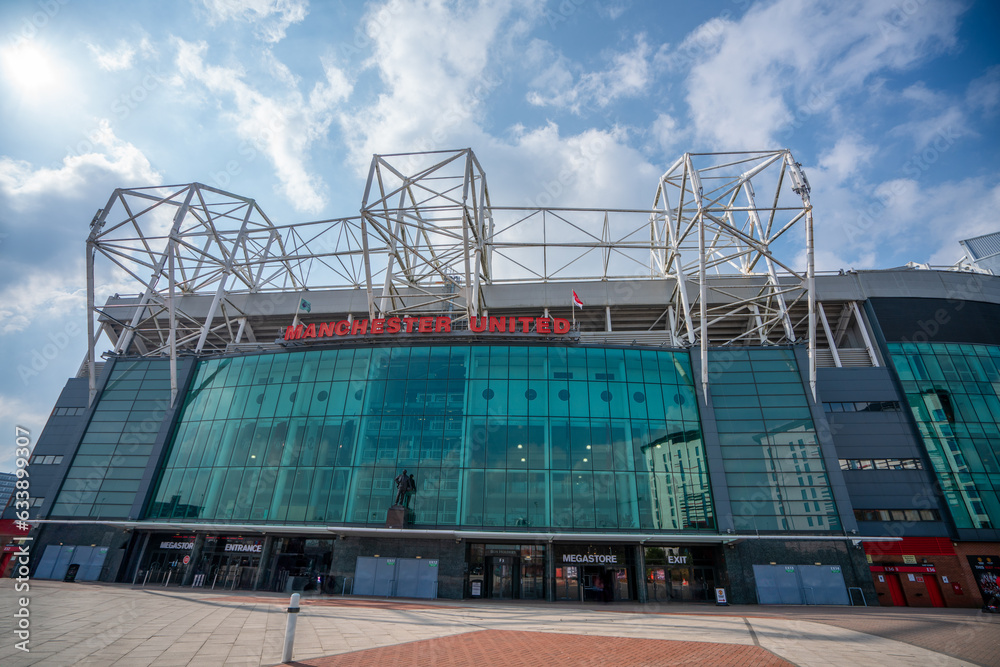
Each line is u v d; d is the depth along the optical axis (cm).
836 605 3375
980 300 5150
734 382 4178
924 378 4722
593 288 5441
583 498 3734
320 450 3969
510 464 3822
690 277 5397
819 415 3994
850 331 5478
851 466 4394
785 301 5191
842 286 5272
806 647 1490
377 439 3956
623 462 3866
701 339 4175
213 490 3997
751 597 3450
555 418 3981
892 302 5172
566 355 4231
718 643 1534
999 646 1584
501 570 3656
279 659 1154
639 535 3488
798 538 3472
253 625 1706
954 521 4131
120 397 4581
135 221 4628
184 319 5725
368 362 4272
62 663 1048
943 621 2309
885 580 4006
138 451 4312
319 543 3806
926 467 4350
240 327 5666
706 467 3903
